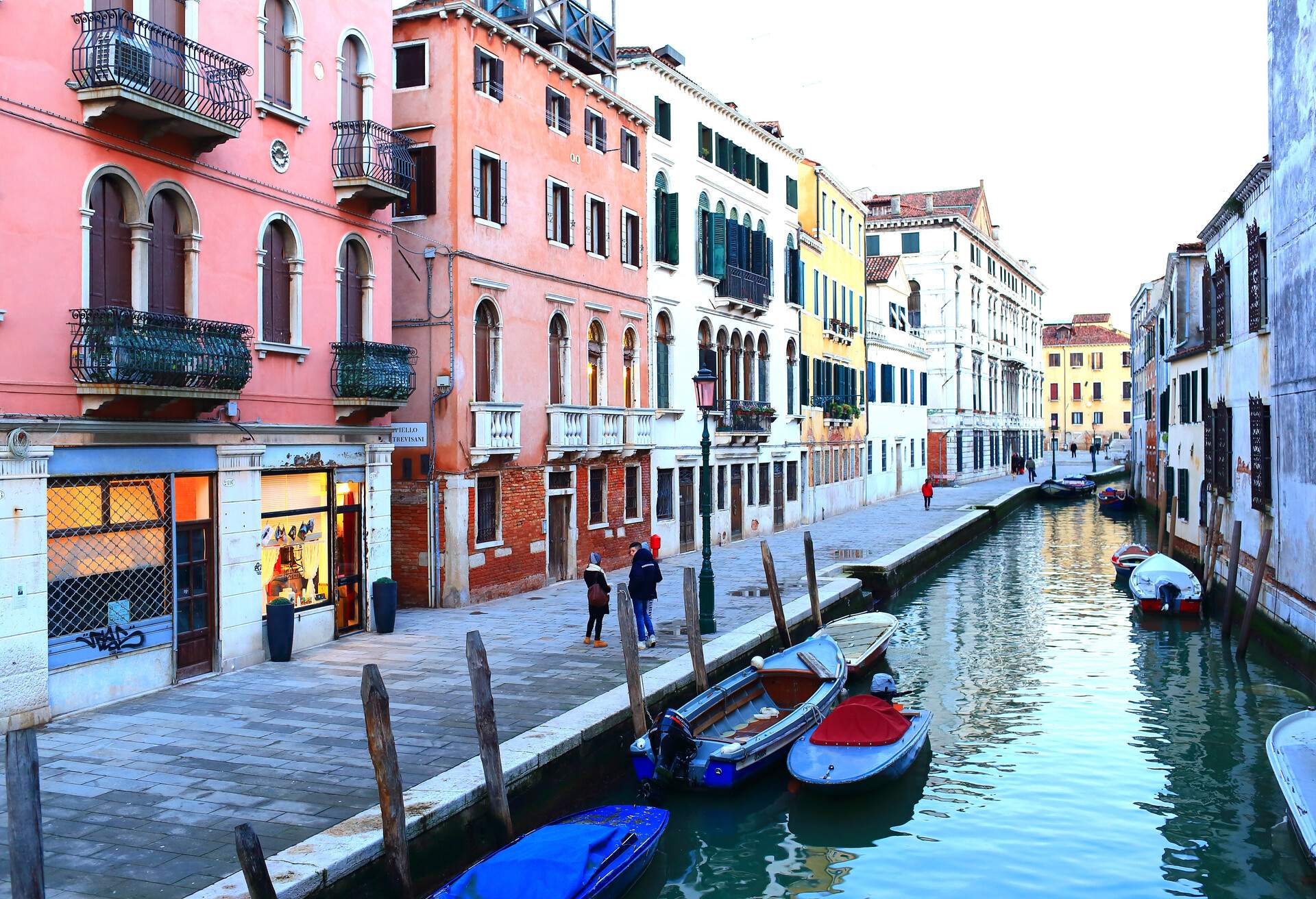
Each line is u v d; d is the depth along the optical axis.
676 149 25.98
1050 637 20.83
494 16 20.14
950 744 13.86
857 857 10.37
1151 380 44.62
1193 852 10.40
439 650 14.46
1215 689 16.62
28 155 10.49
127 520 11.69
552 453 20.33
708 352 27.84
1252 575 20.61
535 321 20.00
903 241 57.03
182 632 12.43
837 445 39.66
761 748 11.86
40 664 10.55
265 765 9.48
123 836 7.87
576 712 11.41
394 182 15.60
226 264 12.97
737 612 18.67
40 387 10.61
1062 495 55.34
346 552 15.48
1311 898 9.41
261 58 13.54
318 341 14.67
